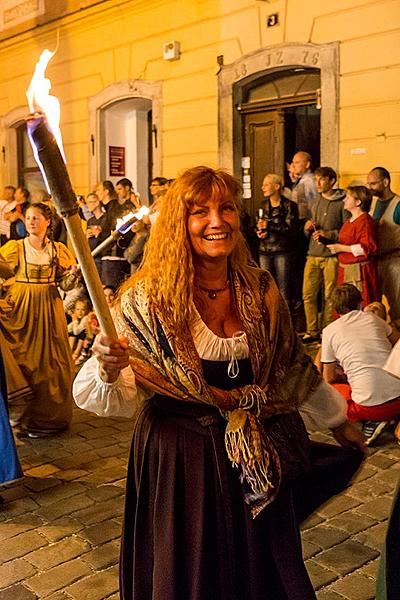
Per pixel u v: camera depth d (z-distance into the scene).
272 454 2.00
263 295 2.14
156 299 2.01
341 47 7.83
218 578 2.01
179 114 9.83
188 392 2.00
